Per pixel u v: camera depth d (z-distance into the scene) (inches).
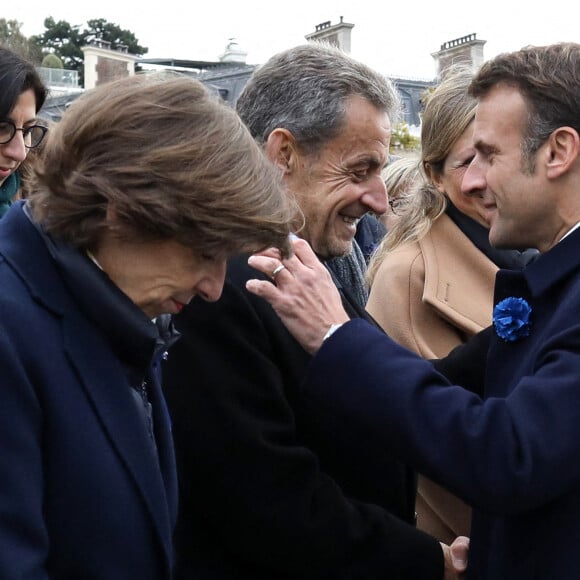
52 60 1082.7
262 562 57.7
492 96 57.0
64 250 43.6
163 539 44.6
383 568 59.1
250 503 56.0
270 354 60.0
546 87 54.0
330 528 57.0
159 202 41.0
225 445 56.1
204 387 56.7
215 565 60.4
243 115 67.1
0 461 39.0
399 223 95.9
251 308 59.1
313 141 63.8
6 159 100.7
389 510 66.6
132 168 40.9
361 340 54.9
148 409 48.5
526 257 91.2
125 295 44.7
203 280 45.8
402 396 52.2
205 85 45.9
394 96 67.2
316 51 65.1
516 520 54.2
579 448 48.9
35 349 41.3
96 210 42.6
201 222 41.9
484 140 56.9
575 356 50.1
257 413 57.4
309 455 58.0
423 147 91.5
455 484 50.5
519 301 57.1
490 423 49.9
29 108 101.7
